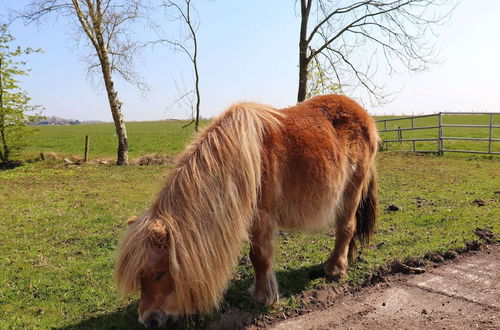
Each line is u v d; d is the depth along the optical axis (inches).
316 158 146.3
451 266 184.9
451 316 141.7
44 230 252.4
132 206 317.1
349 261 183.8
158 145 1041.5
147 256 108.6
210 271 119.3
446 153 625.6
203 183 122.5
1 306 152.9
